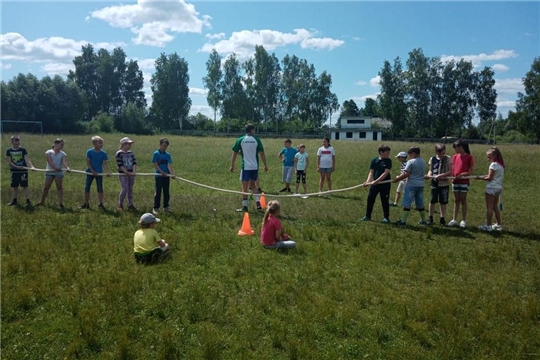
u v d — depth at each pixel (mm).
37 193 12945
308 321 5109
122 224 9328
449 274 6910
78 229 8844
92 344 4570
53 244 7664
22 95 62000
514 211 12586
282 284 6105
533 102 71000
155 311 5246
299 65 94375
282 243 7844
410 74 83812
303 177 15242
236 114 88562
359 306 5543
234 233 8875
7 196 12203
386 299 5797
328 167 14984
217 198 13164
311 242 8414
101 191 11078
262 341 4734
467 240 8852
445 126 84188
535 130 72312
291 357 4438
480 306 5703
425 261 7363
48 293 5648
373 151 33688
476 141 68688
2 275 6215
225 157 26797
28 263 6609
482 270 7121
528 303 5707
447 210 12539
